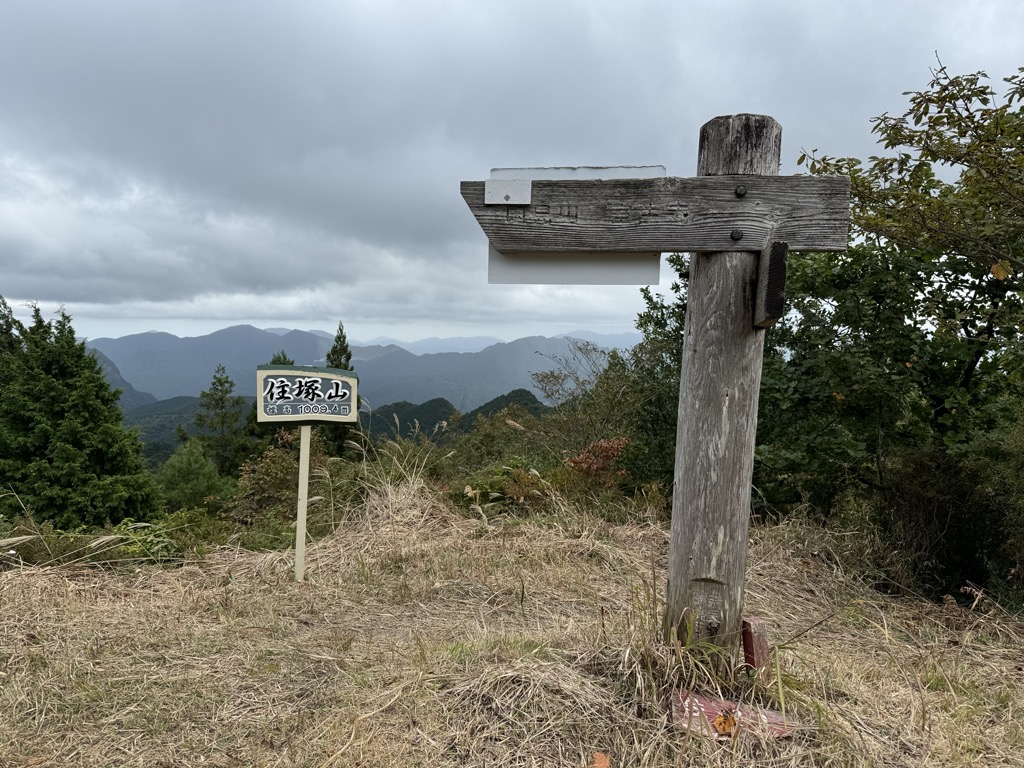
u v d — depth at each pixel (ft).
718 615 7.38
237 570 14.06
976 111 12.83
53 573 12.23
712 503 7.25
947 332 16.98
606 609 11.93
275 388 13.70
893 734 7.04
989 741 7.42
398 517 17.49
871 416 18.76
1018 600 14.66
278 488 25.48
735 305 7.09
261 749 6.90
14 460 61.98
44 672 8.41
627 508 19.71
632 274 7.30
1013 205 12.94
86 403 64.39
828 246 7.03
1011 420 18.08
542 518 18.37
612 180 7.12
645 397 26.30
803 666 8.31
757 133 7.07
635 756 6.39
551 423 30.09
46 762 6.64
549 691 7.31
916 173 15.17
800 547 15.75
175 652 9.25
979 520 15.80
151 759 6.72
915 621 12.73
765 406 20.29
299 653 9.34
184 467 83.15
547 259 7.41
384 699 7.60
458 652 8.75
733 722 6.61
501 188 7.23
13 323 81.66
